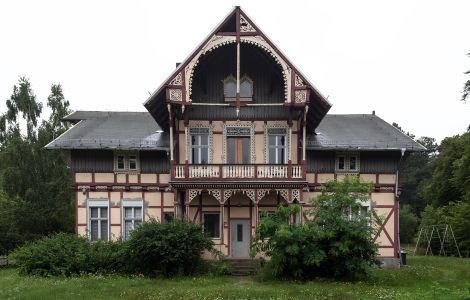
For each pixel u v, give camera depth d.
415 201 69.75
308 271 19.38
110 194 24.83
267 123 24.83
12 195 34.56
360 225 19.09
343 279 18.95
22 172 34.88
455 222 37.44
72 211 34.75
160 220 24.77
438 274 20.59
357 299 14.65
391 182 24.94
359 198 20.44
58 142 24.38
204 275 20.30
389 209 24.84
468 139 41.06
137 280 18.48
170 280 18.88
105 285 17.02
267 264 19.81
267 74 24.86
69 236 22.14
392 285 17.91
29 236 29.52
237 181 22.67
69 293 15.37
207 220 24.62
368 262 19.61
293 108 23.45
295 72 22.64
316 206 20.41
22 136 37.62
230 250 24.28
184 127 24.56
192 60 22.64
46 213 32.53
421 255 35.81
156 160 25.03
